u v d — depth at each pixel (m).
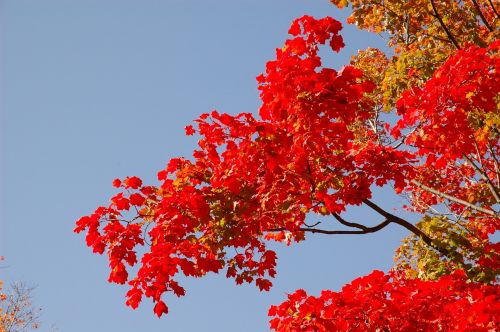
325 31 8.45
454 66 8.34
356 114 8.59
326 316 7.95
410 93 8.66
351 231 9.31
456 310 7.59
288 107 8.41
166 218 8.94
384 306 7.84
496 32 11.21
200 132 8.93
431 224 9.27
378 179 8.87
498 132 10.74
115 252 9.08
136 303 8.92
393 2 12.07
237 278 10.04
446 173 12.66
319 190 8.65
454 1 12.01
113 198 9.37
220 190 8.95
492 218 10.94
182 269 8.84
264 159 8.55
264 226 9.03
